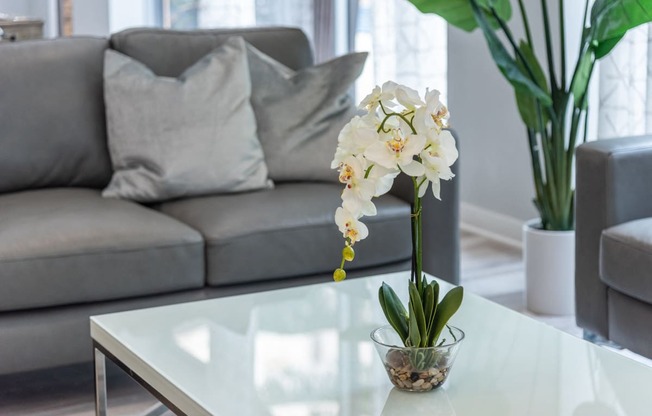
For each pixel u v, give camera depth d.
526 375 1.83
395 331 1.81
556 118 3.33
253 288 2.92
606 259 2.72
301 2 5.86
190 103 3.15
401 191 3.15
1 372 2.66
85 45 3.30
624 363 1.88
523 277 3.91
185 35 3.43
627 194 2.81
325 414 1.68
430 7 3.43
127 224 2.77
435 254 3.14
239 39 3.29
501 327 2.08
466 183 4.66
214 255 2.84
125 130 3.14
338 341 2.01
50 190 3.17
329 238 2.97
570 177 3.39
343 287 2.36
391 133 1.65
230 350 1.97
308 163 3.27
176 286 2.80
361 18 5.67
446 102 4.90
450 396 1.75
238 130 3.18
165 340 2.03
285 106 3.31
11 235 2.65
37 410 2.69
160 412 2.57
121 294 2.73
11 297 2.61
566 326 3.33
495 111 4.41
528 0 4.11
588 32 3.17
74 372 2.95
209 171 3.12
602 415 1.65
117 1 6.01
